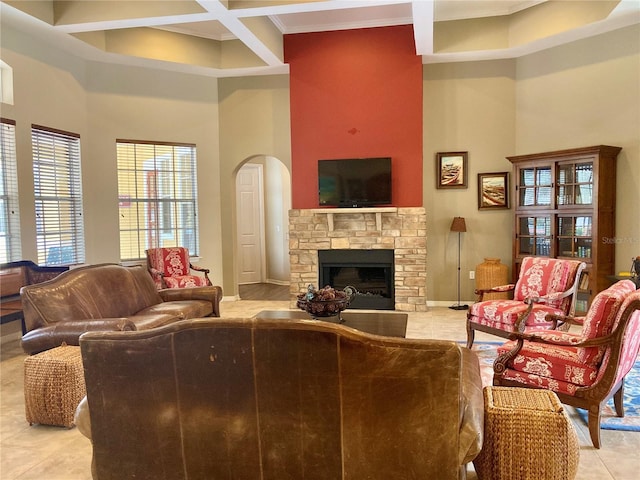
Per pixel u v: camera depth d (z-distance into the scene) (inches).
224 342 72.0
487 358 168.4
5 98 200.2
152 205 272.7
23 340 132.6
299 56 254.2
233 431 74.5
